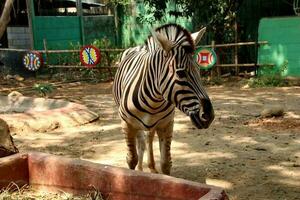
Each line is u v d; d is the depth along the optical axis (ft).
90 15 56.08
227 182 14.89
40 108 28.89
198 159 17.49
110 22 56.08
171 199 9.57
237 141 19.94
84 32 53.06
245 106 28.35
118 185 10.46
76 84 41.52
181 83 10.64
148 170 16.38
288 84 37.27
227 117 25.07
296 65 39.11
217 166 16.55
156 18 44.37
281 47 39.52
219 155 17.92
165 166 13.96
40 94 35.99
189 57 10.80
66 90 38.34
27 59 42.83
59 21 50.24
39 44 48.44
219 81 39.17
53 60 47.98
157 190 9.78
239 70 43.34
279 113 24.59
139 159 15.31
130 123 13.42
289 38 39.01
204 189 9.09
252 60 44.78
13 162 11.98
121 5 54.75
